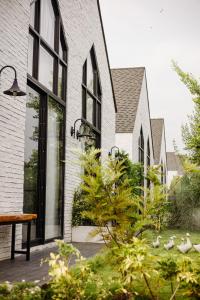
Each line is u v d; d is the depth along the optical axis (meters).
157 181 2.94
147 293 2.92
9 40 6.46
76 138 10.27
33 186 7.74
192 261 2.66
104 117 13.39
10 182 6.38
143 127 21.69
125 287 2.90
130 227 2.85
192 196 13.02
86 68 11.62
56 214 8.93
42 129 8.11
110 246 2.87
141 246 2.41
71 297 2.61
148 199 2.92
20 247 6.75
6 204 6.23
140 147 20.64
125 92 20.31
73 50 10.16
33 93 7.81
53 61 8.95
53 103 8.88
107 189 2.86
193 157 8.73
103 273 4.45
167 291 3.64
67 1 9.68
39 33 7.99
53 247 8.21
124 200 2.84
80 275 2.80
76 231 9.65
